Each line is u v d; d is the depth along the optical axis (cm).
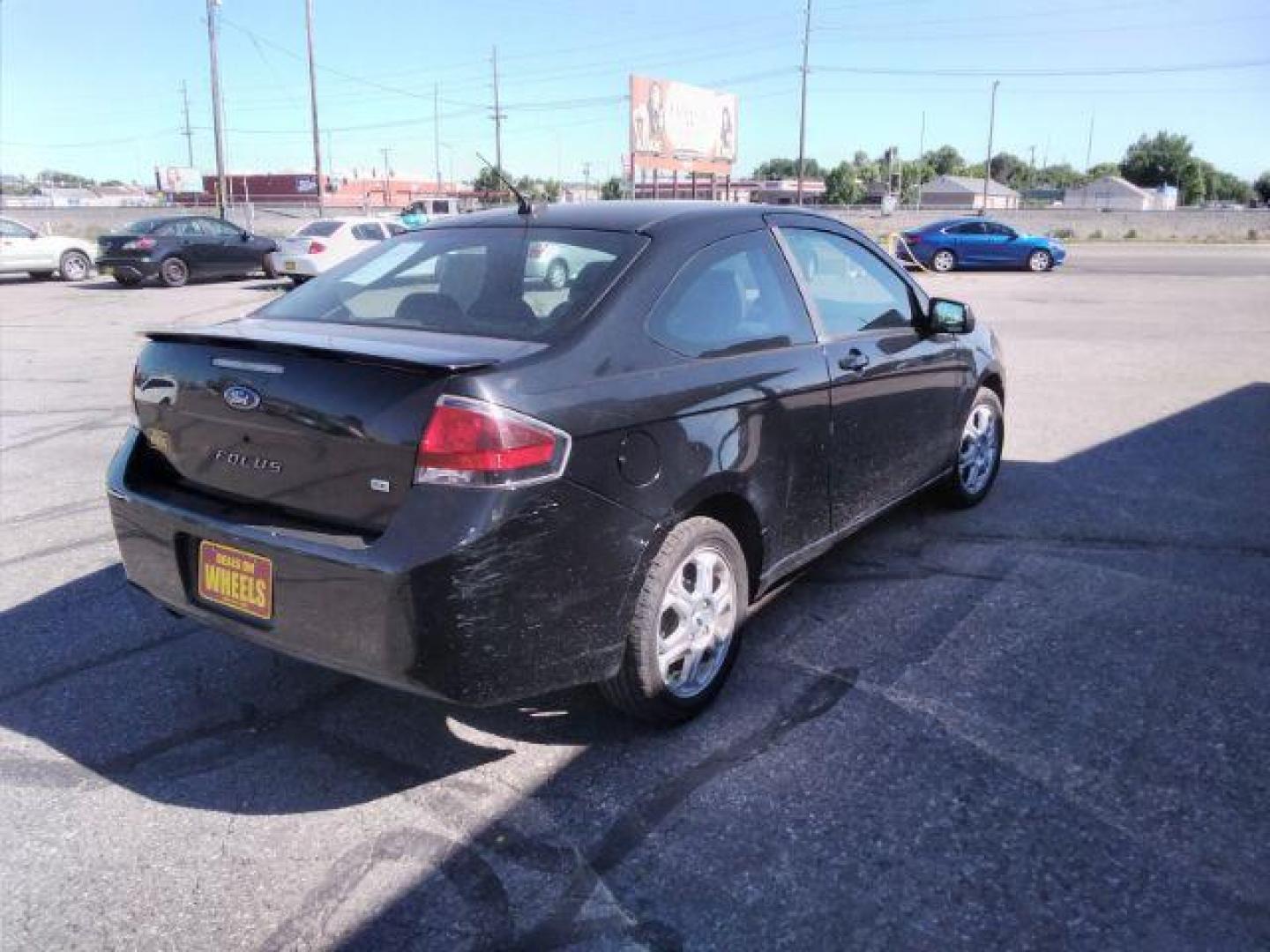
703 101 5253
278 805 293
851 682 359
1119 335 1309
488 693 271
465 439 258
